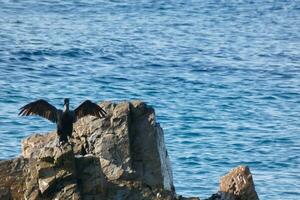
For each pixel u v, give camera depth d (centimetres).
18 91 18725
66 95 18875
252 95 19962
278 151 15100
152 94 19475
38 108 6956
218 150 14888
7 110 16725
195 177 13150
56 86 19588
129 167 8512
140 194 7838
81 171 7562
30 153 8300
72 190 7369
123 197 7750
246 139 15788
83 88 19638
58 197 7344
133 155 8700
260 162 14362
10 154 13500
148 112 8838
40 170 7469
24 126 15325
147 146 8738
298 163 14425
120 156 8562
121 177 7994
